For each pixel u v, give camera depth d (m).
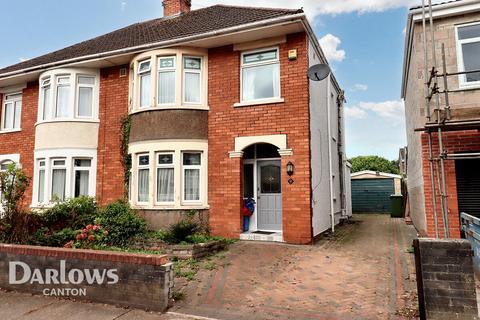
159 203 10.97
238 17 12.04
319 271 7.11
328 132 13.49
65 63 12.85
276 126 10.29
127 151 12.02
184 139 10.95
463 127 7.60
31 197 13.16
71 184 12.49
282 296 5.78
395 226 14.48
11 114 15.01
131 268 5.47
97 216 9.96
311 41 11.02
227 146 10.84
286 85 10.34
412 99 11.60
